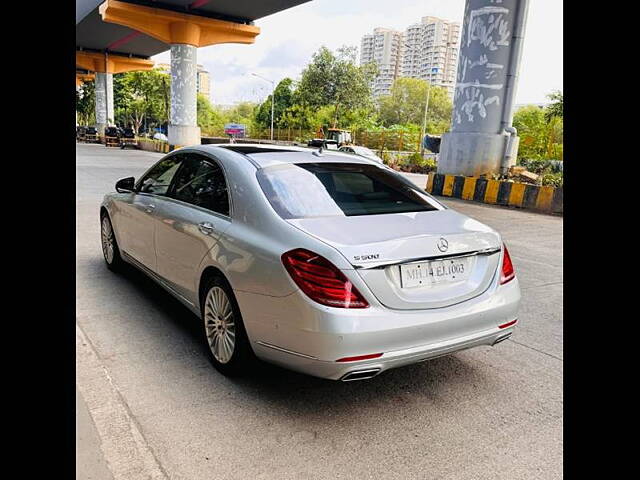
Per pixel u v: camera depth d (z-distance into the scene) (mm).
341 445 2586
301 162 3596
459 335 2871
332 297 2545
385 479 2352
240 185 3295
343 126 47625
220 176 3564
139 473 2297
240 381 3180
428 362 3627
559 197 11078
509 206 12148
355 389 3178
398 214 3197
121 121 72125
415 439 2670
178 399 2936
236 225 3146
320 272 2576
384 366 2646
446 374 3441
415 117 70875
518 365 3600
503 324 3082
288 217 2953
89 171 16359
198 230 3422
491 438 2699
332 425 2764
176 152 4348
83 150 30281
